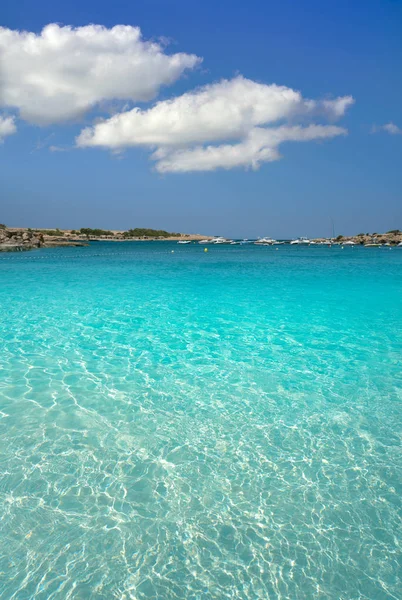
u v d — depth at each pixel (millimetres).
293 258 65188
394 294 22203
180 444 6836
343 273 36094
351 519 5156
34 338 12961
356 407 8211
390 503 5438
